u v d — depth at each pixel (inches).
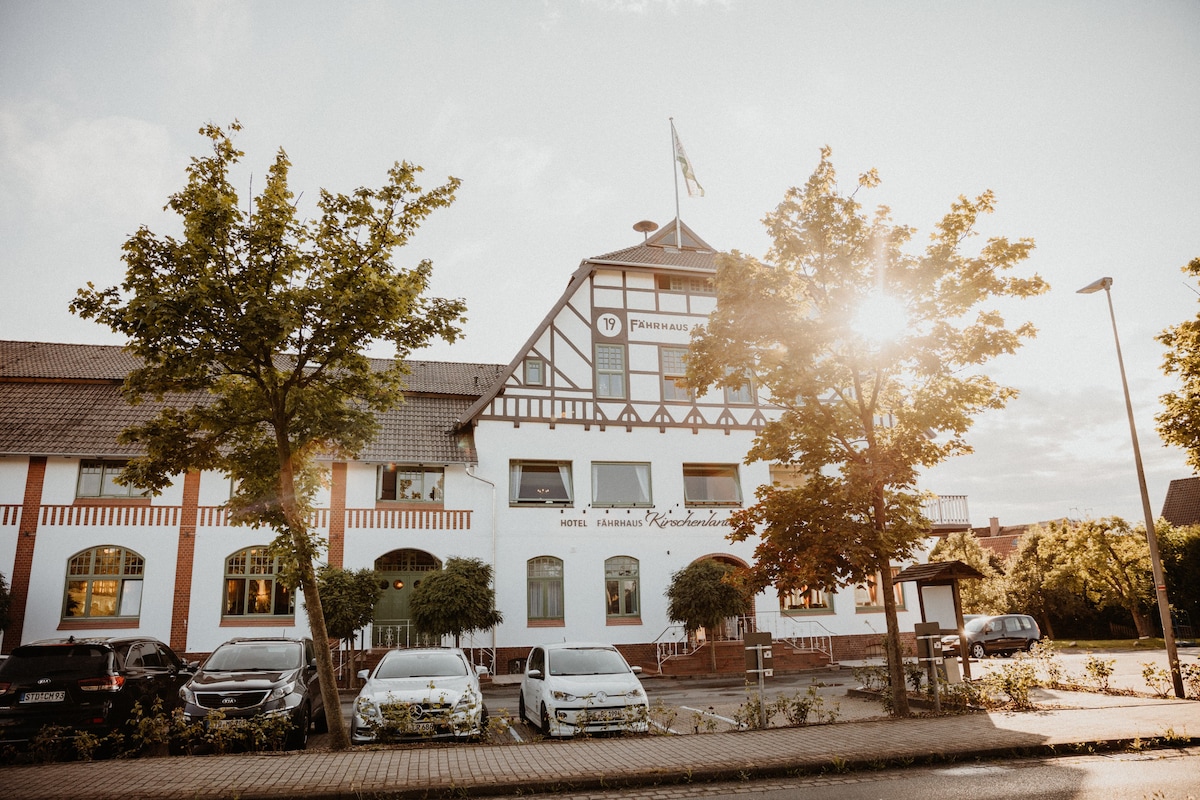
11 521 810.8
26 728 412.2
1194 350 621.0
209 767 333.1
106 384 933.2
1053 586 1385.3
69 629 801.6
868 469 463.8
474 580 814.5
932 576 636.7
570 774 319.0
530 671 525.7
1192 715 456.1
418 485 922.1
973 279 458.9
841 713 543.8
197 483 855.1
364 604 788.6
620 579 941.2
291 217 416.5
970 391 474.9
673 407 1002.7
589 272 1005.2
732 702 633.6
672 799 299.4
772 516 487.5
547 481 950.4
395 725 415.2
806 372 471.8
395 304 410.6
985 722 437.1
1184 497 1975.9
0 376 908.6
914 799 288.8
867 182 493.0
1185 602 1346.0
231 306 394.9
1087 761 356.8
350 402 481.1
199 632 823.1
